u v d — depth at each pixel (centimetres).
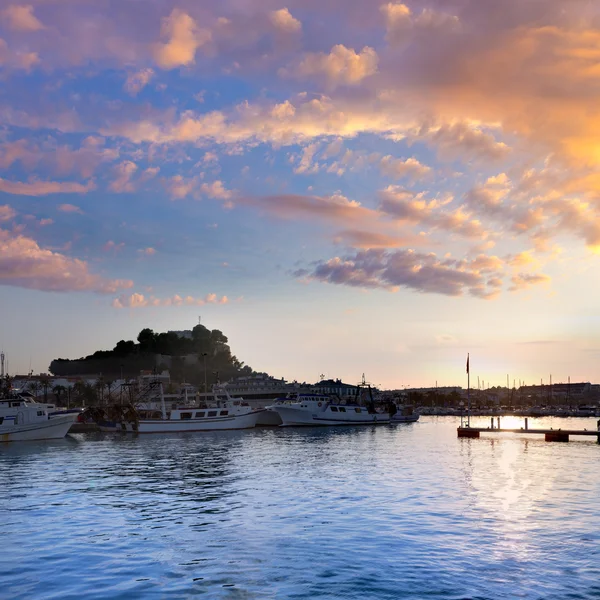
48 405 12344
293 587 2781
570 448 9875
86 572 3005
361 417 17350
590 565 3067
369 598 2645
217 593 2714
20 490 5419
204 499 4903
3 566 3102
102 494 5178
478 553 3275
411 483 5709
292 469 6856
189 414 13762
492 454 8750
